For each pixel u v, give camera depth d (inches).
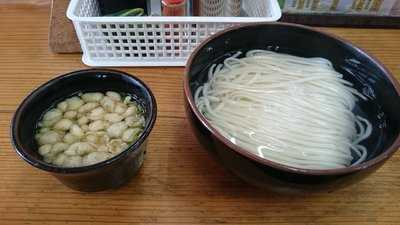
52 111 22.8
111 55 31.0
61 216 21.0
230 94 25.1
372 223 21.2
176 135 25.6
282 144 22.0
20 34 33.7
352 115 24.5
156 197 22.1
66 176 18.5
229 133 22.6
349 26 36.1
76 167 18.0
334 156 21.9
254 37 25.9
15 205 21.5
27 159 18.0
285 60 26.8
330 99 24.8
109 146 21.2
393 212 21.7
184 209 21.5
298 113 23.7
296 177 17.2
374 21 35.5
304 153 21.8
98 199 21.8
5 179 22.7
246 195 22.3
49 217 21.0
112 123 22.5
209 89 25.4
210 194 22.3
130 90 23.5
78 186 20.6
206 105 24.1
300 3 34.7
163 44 30.2
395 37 34.9
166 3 29.6
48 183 22.5
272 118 23.3
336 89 25.2
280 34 25.8
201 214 21.4
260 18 29.1
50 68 30.6
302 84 25.6
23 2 37.3
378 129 22.6
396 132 19.9
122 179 21.7
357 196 22.4
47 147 21.0
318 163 21.5
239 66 26.5
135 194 22.2
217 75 26.0
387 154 17.7
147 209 21.5
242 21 28.6
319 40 25.3
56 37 31.2
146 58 31.2
